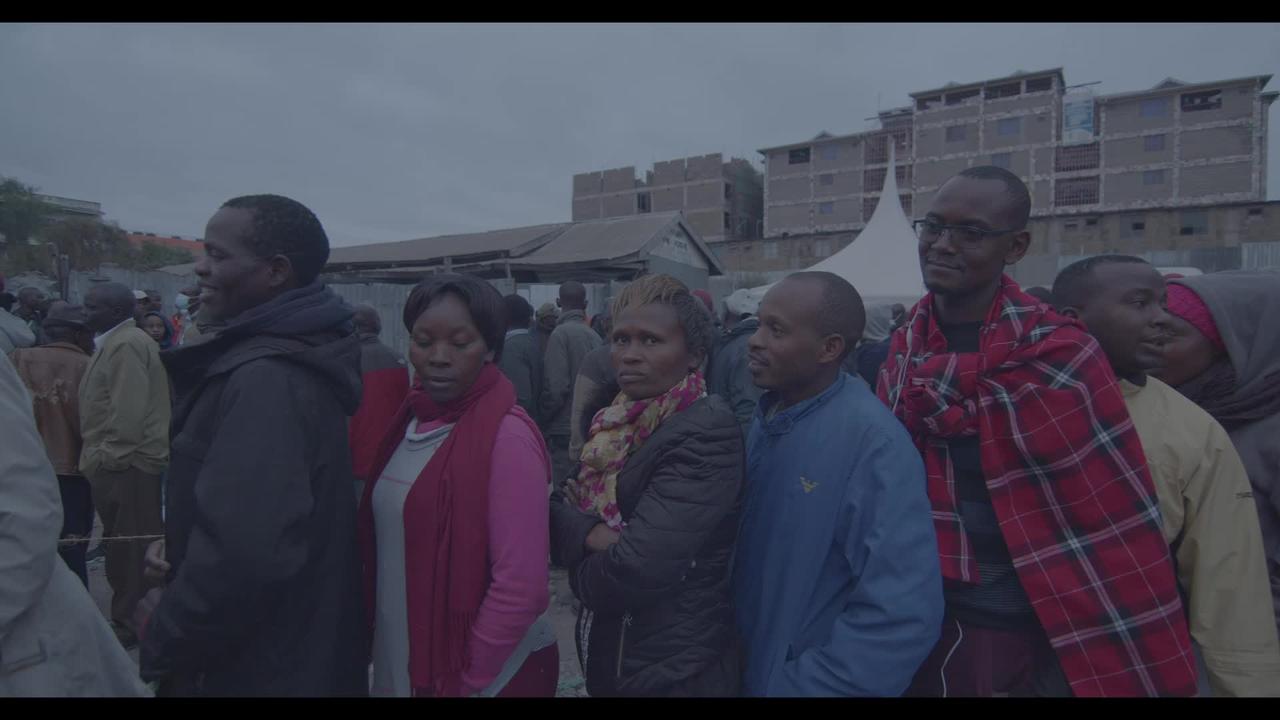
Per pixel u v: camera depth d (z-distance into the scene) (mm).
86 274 11133
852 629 1469
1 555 1314
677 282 1624
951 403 1593
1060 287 1887
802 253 46750
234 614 1412
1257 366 1814
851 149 59438
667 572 1446
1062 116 52969
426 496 1607
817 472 1580
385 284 10305
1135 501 1483
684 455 1489
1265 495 1791
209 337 1553
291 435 1474
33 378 3738
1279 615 1734
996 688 1577
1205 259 34094
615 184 68625
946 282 1653
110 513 3709
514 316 5758
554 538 1714
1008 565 1589
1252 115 47531
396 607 1682
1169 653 1445
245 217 1581
